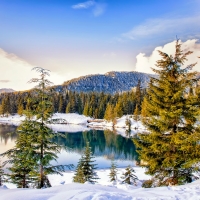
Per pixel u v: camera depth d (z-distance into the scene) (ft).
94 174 67.26
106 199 19.15
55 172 39.22
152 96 39.11
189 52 37.27
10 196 21.18
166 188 27.22
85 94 412.16
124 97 303.68
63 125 291.99
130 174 70.49
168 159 36.58
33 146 37.96
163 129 37.22
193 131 36.60
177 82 38.01
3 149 129.18
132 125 249.75
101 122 303.48
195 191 24.00
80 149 147.02
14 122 292.40
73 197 19.88
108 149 151.53
